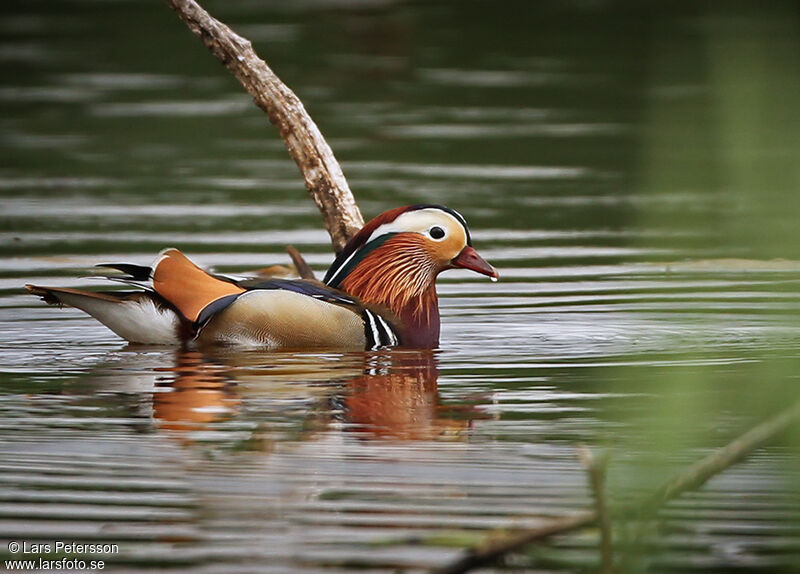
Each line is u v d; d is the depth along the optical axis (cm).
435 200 1898
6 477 748
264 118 2625
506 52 3300
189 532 648
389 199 1891
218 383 1009
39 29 3672
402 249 1233
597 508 438
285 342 1154
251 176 2108
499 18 3781
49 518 676
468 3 4025
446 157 2212
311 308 1152
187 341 1156
